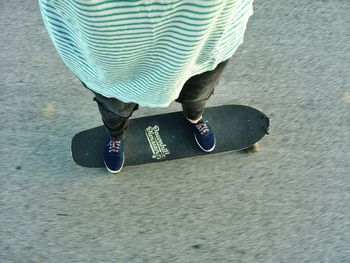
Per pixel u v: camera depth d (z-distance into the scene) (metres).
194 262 2.06
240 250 2.09
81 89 2.35
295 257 2.09
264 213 2.16
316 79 2.44
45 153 2.22
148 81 1.27
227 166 2.24
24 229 2.09
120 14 0.91
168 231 2.10
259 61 2.46
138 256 2.06
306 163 2.26
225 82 2.41
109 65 1.11
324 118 2.35
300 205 2.18
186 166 2.23
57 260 2.04
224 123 2.25
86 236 2.08
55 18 1.10
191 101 1.72
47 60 2.41
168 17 0.96
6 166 2.19
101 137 2.19
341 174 2.24
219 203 2.16
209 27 1.01
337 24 2.59
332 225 2.15
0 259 2.03
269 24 2.55
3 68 2.38
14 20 2.50
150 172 2.21
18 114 2.29
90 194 2.16
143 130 2.22
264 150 2.28
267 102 2.38
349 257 2.10
